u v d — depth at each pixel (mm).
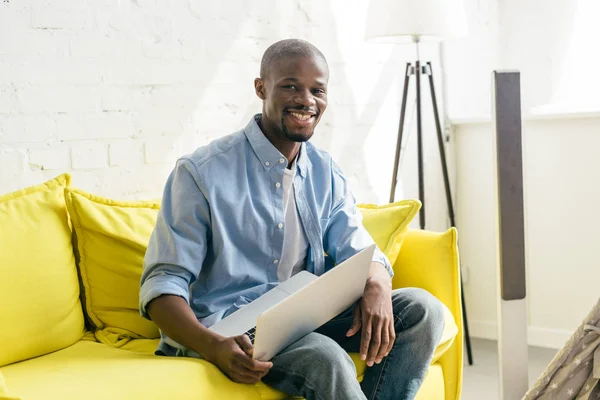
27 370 1746
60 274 1962
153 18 2482
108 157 2389
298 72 1978
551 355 3268
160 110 2520
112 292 2088
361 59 3199
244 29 2764
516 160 2268
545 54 3541
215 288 1974
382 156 3320
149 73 2480
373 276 1964
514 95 2256
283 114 1984
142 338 2104
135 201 2234
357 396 1701
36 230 1951
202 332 1741
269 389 1789
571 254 3295
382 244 2311
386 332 1870
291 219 2059
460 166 3580
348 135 3156
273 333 1653
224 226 1945
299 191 2072
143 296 1827
